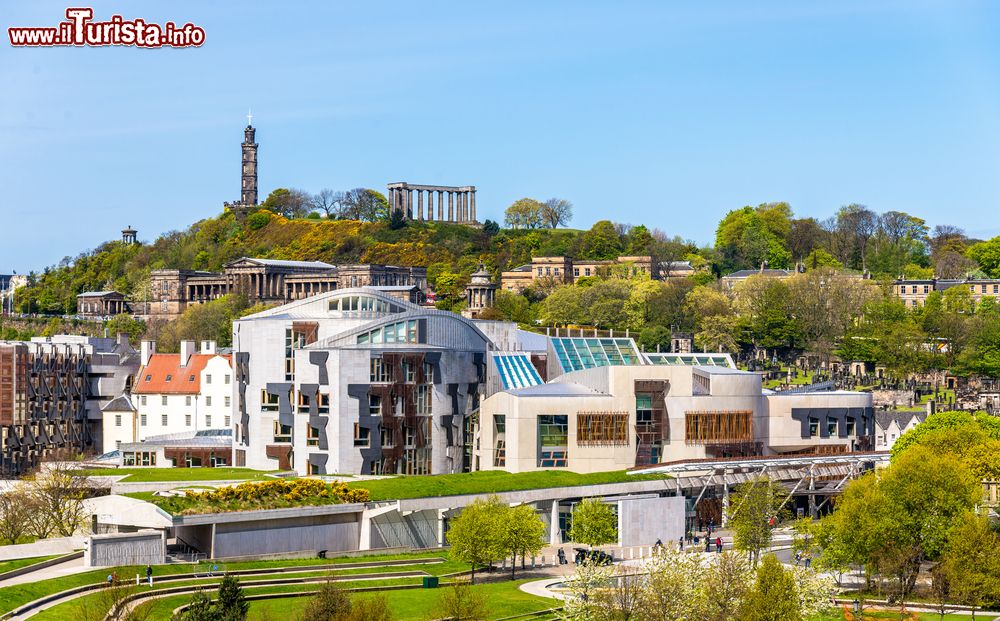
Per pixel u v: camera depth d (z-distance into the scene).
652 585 176.12
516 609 190.12
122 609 175.00
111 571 195.62
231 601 170.75
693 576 176.88
